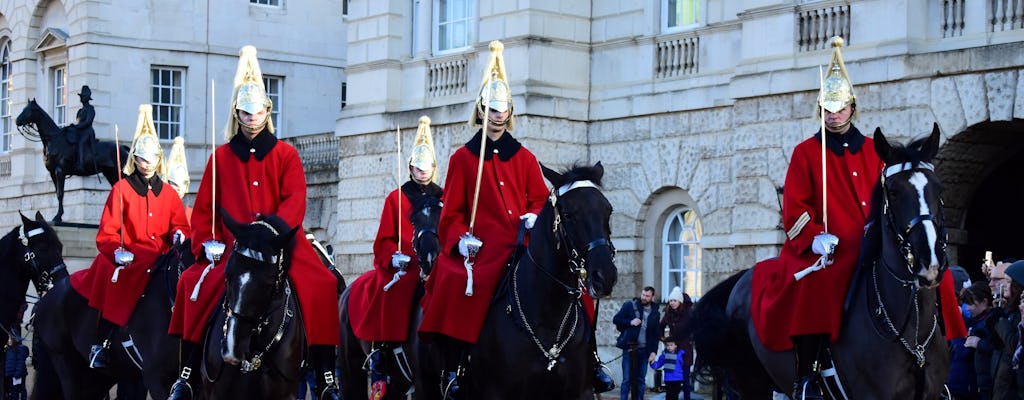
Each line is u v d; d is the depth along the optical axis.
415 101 36.19
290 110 52.12
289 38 52.25
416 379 15.95
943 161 25.75
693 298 31.28
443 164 34.62
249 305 13.65
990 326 16.30
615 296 32.34
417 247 17.03
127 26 49.81
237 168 15.42
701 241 30.39
